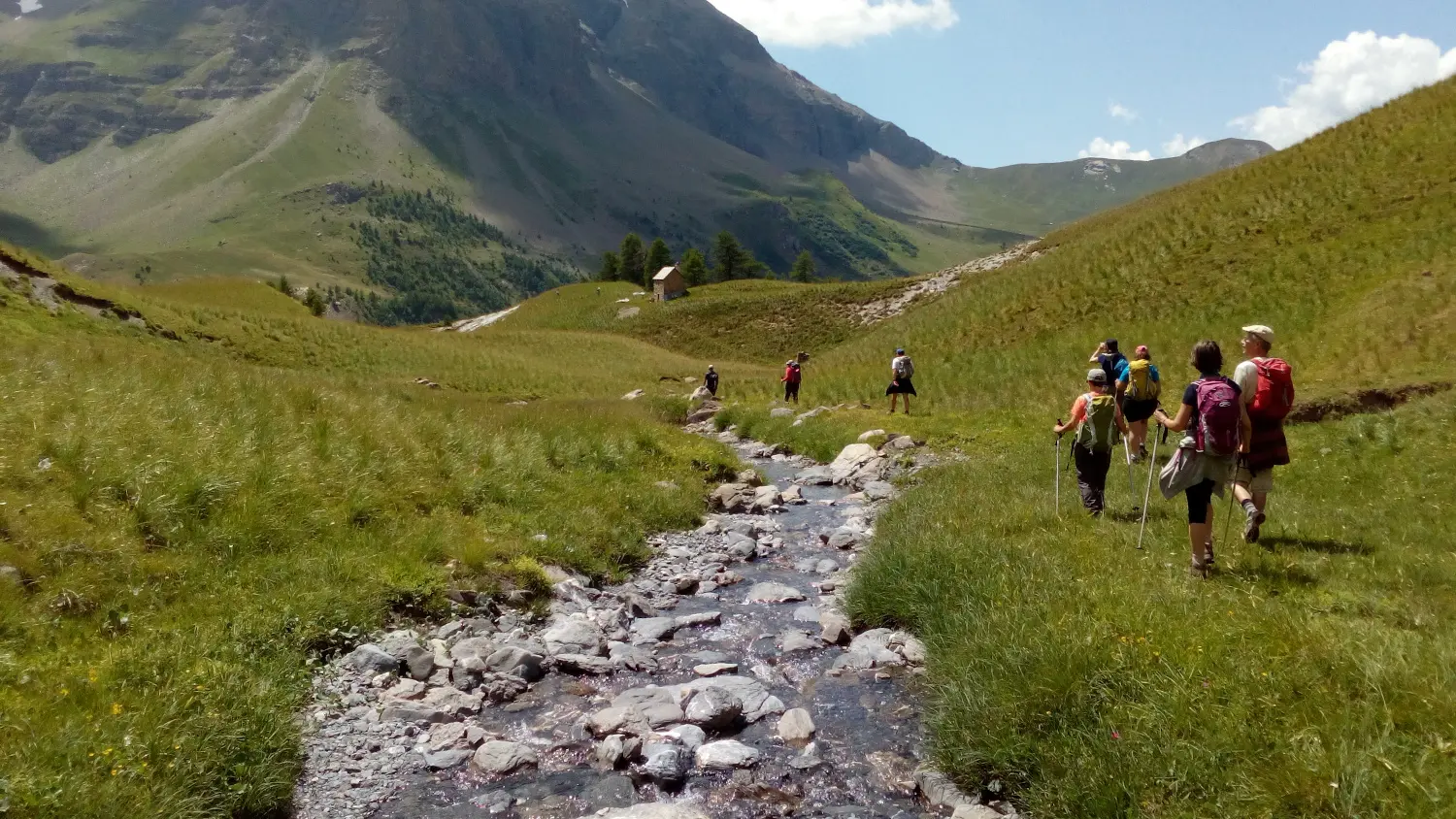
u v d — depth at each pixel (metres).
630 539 12.28
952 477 15.74
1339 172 36.06
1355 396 16.98
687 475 17.03
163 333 42.00
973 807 5.54
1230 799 4.68
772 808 5.72
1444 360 18.88
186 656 6.57
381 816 5.52
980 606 7.91
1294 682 5.44
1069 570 8.54
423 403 18.34
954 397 28.62
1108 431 10.80
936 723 6.43
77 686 5.87
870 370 37.88
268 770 5.59
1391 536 9.27
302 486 10.30
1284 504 11.09
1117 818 4.95
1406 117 37.34
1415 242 27.38
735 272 182.62
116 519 8.30
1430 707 4.89
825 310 74.25
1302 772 4.59
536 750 6.47
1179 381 24.80
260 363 44.44
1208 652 6.00
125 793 4.80
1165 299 33.16
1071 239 57.78
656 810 5.51
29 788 4.59
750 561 12.37
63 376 11.80
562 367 58.44
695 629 9.35
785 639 8.87
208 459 9.88
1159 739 5.27
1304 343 23.83
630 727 6.72
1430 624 6.46
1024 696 6.12
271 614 7.70
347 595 8.31
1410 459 12.46
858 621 9.39
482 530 11.05
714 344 74.44
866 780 6.09
